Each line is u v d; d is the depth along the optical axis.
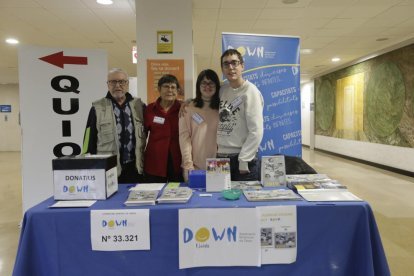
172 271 1.48
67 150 3.15
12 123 12.71
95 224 1.45
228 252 1.48
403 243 3.09
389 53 6.80
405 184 5.67
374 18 4.70
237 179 2.09
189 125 2.32
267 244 1.48
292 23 4.93
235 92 2.12
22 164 3.12
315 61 8.55
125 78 2.42
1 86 12.58
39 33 5.36
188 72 3.32
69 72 3.11
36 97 3.08
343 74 9.25
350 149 8.90
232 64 2.06
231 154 2.11
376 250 1.49
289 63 3.03
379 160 7.41
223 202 1.53
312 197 1.57
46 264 1.47
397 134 6.65
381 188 5.39
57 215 1.45
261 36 2.96
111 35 5.51
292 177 1.92
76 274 1.47
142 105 2.57
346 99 9.07
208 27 5.11
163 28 3.30
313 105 11.91
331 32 5.50
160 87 2.43
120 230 1.46
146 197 1.54
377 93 7.37
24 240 1.42
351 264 1.51
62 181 1.58
